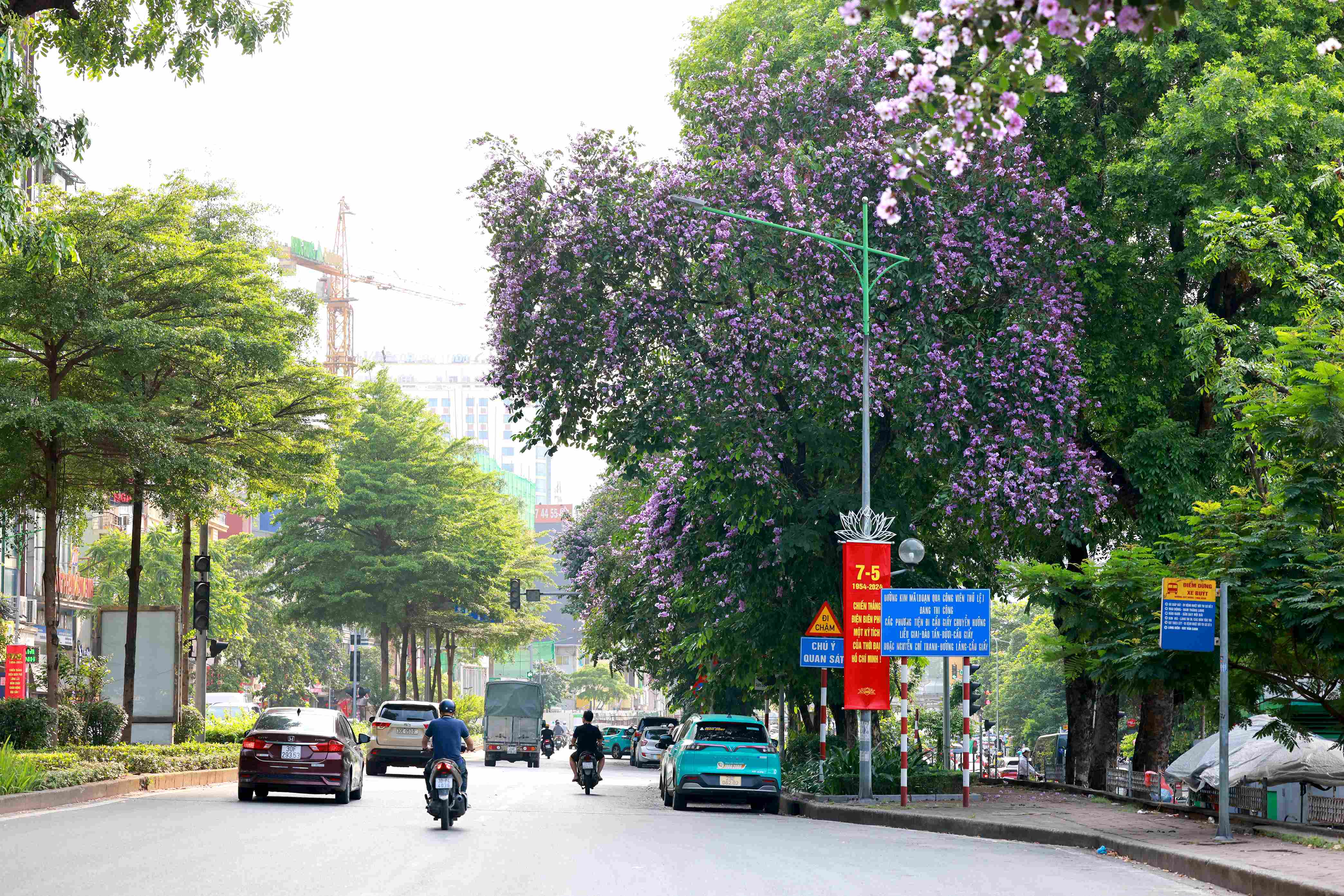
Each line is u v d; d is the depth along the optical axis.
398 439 73.44
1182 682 17.78
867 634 25.23
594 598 49.09
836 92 28.81
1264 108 24.88
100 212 30.05
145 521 79.50
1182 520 18.30
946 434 26.58
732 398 26.83
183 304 31.77
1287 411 16.59
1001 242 26.58
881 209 7.35
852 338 26.45
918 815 21.20
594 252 27.19
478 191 28.38
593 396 28.17
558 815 22.52
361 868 13.16
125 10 24.95
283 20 24.98
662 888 11.95
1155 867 14.59
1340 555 16.38
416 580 71.56
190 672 62.19
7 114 19.70
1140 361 28.34
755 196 27.12
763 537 28.80
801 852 15.62
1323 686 18.75
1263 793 20.28
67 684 35.00
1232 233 21.59
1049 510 25.95
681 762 25.47
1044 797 26.05
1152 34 6.29
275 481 37.38
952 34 6.68
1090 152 28.41
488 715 59.69
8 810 20.03
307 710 25.27
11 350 31.69
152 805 21.98
